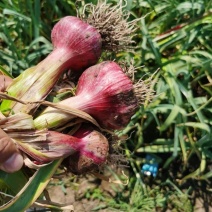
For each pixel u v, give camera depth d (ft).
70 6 1.47
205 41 1.42
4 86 0.90
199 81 1.42
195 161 1.48
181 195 1.42
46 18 1.52
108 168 1.38
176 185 1.45
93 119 0.85
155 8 1.44
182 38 1.43
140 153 1.48
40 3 1.50
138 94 0.89
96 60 0.90
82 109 0.84
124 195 1.41
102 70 0.84
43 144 0.83
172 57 1.44
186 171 1.47
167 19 1.44
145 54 1.42
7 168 0.84
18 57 1.44
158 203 1.40
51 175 0.84
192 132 1.46
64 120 0.84
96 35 0.89
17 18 1.44
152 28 1.47
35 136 0.83
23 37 1.50
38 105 0.85
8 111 0.85
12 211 0.82
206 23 1.42
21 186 0.87
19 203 0.82
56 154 0.83
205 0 1.41
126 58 1.39
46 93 0.87
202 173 1.46
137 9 1.48
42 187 0.83
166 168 1.47
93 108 0.84
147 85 0.92
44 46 1.44
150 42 1.37
